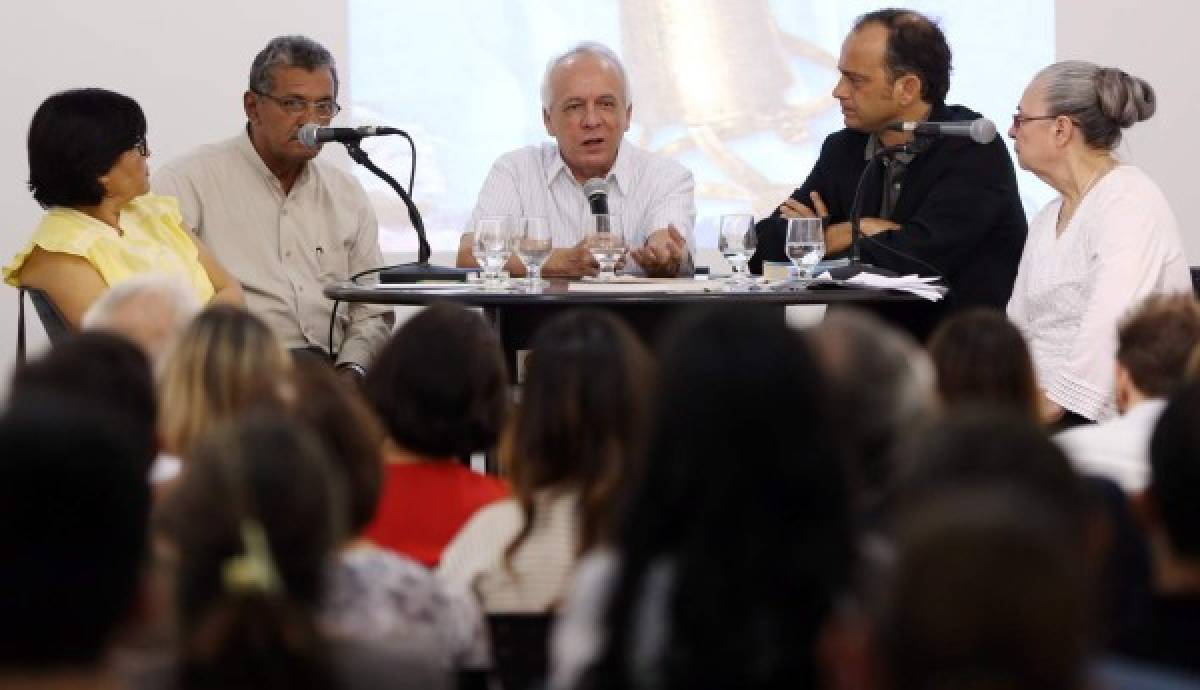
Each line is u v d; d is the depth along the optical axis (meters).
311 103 11.96
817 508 4.17
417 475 6.66
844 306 10.90
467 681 5.76
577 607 4.39
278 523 4.00
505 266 11.34
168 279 7.50
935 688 3.10
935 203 11.78
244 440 4.09
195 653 3.89
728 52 16.64
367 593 4.65
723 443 4.15
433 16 16.11
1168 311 7.46
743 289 10.05
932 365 6.84
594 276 11.05
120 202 10.81
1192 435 4.55
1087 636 3.21
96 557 3.70
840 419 5.11
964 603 3.07
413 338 6.70
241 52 15.70
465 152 16.25
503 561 5.86
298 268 12.23
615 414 5.89
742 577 4.10
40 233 10.63
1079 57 16.78
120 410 5.64
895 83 12.01
